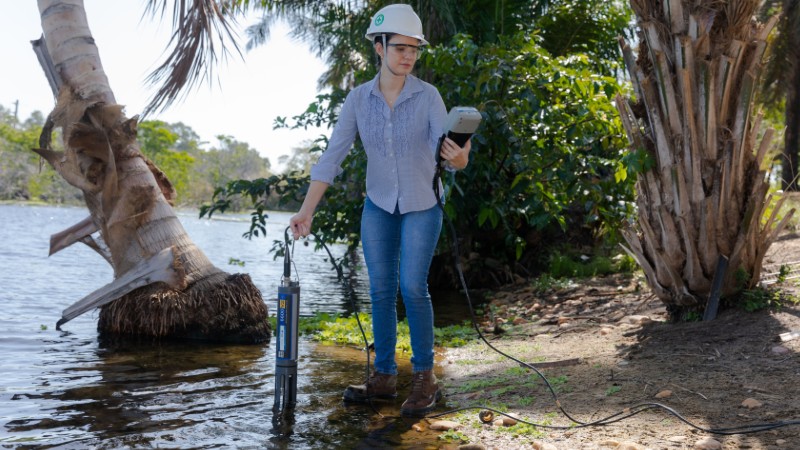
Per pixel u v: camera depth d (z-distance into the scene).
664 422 2.66
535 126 7.14
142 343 4.89
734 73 3.94
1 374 3.81
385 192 3.14
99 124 5.26
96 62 5.43
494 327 5.23
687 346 3.68
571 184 6.99
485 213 7.22
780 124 23.39
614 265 7.99
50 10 5.43
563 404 3.04
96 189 5.27
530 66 6.95
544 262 8.94
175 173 80.06
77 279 9.90
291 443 2.67
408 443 2.67
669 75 3.99
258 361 4.32
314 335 5.20
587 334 4.57
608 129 7.10
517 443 2.62
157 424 2.90
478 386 3.53
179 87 6.17
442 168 3.08
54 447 2.57
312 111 7.62
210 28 6.11
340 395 3.45
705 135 3.97
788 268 4.77
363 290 9.27
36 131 84.62
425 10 9.35
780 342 3.44
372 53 10.79
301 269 12.85
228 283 5.25
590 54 10.05
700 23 3.91
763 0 4.02
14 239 20.20
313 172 3.20
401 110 3.04
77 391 3.46
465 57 7.17
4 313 6.23
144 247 5.27
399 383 3.73
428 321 3.14
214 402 3.28
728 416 2.64
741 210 3.97
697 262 4.02
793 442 2.33
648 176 4.14
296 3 11.54
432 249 3.14
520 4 9.55
